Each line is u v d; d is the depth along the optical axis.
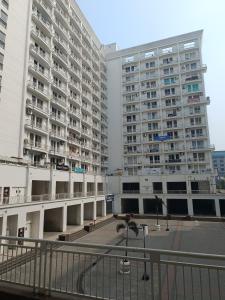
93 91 58.25
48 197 29.33
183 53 60.25
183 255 4.60
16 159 28.02
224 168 101.69
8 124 29.02
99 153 59.16
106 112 65.38
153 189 51.09
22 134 31.17
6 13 29.58
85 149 52.53
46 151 37.06
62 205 30.45
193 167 54.56
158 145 58.47
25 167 26.66
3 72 28.56
